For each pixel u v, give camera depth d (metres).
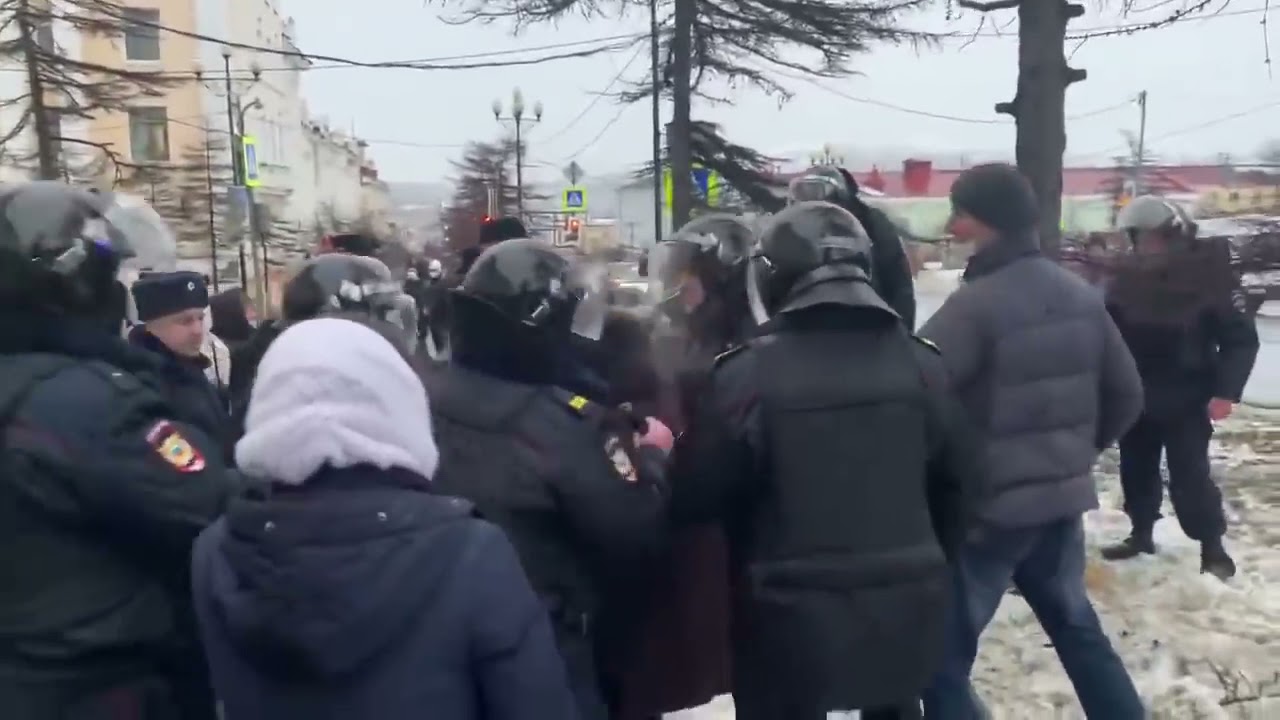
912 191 48.00
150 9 45.88
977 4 9.17
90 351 2.37
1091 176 55.34
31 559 2.23
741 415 2.70
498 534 1.90
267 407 1.84
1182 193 47.53
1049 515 3.42
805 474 2.66
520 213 32.56
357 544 1.75
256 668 1.79
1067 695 4.20
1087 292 3.58
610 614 2.80
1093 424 3.54
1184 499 5.46
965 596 3.47
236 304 5.99
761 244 2.91
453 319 2.71
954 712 3.46
